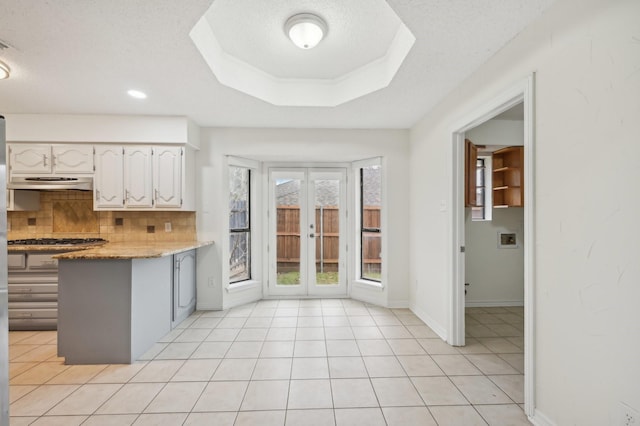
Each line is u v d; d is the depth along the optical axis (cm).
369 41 229
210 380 207
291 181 410
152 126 321
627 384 118
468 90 234
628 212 117
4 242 129
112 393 192
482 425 164
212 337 279
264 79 281
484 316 344
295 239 412
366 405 181
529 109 166
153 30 176
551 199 153
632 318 117
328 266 412
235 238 387
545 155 157
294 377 211
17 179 316
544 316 158
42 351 253
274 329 298
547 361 156
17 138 313
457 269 260
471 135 361
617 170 121
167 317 288
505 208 384
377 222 395
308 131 366
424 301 319
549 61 154
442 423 166
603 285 127
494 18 164
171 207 329
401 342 268
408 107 298
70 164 320
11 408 177
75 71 224
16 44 188
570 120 142
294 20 198
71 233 357
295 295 408
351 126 359
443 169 275
